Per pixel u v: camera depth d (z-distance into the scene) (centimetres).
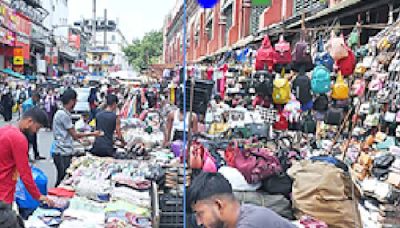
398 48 639
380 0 700
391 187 551
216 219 257
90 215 461
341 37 707
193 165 571
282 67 788
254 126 812
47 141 1562
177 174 570
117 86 2712
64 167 698
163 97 2175
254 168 502
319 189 468
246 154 525
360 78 730
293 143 791
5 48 2866
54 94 1977
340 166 498
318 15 869
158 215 473
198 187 260
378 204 558
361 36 851
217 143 714
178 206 512
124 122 1123
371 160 630
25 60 3228
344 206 468
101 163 644
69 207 476
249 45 1373
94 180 548
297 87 725
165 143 777
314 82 705
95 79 3173
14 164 440
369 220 550
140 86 2427
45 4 5031
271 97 780
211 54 2317
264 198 488
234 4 1958
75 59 5638
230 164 553
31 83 2984
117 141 806
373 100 686
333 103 761
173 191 541
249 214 261
